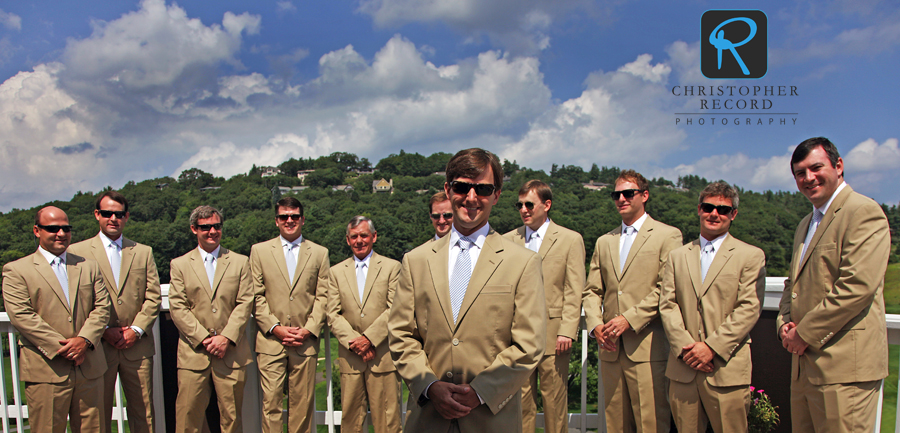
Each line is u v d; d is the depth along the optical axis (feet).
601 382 10.98
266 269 11.97
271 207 246.68
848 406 7.31
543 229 11.02
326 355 11.93
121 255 11.30
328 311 11.44
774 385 10.03
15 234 146.72
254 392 12.22
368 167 437.99
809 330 7.58
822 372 7.52
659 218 184.03
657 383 9.47
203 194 261.65
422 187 298.97
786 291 8.64
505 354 5.97
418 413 6.23
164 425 12.10
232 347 10.96
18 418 11.23
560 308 10.39
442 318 6.22
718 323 8.70
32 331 9.55
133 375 10.90
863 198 7.52
